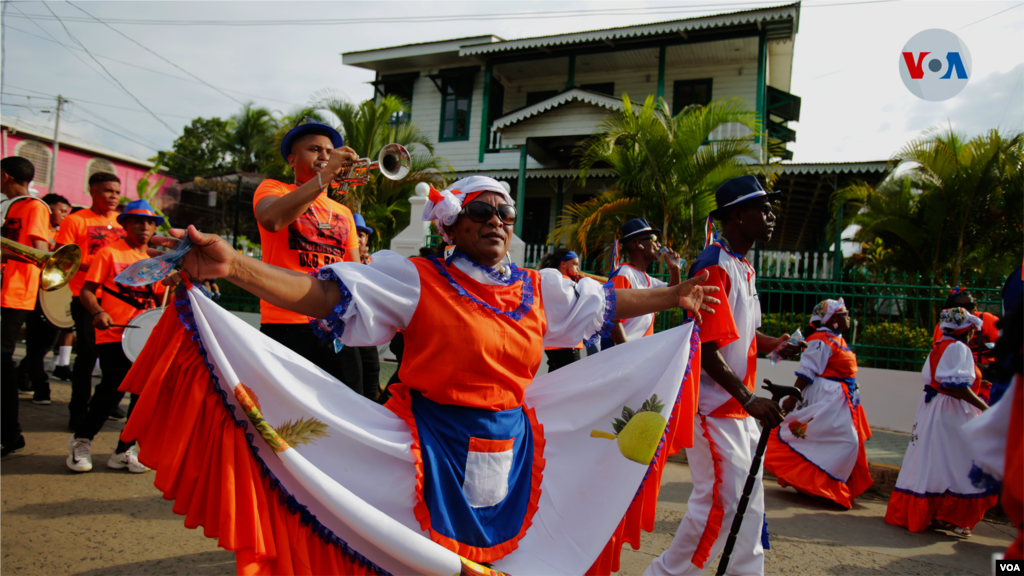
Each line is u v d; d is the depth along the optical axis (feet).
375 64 68.18
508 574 7.12
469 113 65.16
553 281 7.98
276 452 6.42
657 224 37.52
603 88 62.75
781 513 16.05
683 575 9.62
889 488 18.58
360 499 6.56
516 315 7.37
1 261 14.24
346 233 12.05
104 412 14.71
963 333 15.38
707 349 9.23
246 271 6.49
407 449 6.94
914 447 15.53
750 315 10.18
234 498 6.30
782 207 54.90
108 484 13.94
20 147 84.23
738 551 9.43
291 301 6.78
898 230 37.96
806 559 12.84
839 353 17.37
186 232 6.15
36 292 16.44
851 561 12.88
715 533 9.42
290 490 6.59
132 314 16.58
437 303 7.09
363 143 49.11
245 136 104.47
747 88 58.03
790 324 27.55
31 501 12.62
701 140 36.37
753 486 9.36
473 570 6.59
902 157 36.91
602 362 8.69
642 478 8.06
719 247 10.18
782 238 71.92
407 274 7.23
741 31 53.47
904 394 26.04
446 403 7.13
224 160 117.29
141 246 16.74
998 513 16.85
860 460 17.28
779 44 56.70
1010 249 35.73
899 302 28.17
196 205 89.61
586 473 8.14
